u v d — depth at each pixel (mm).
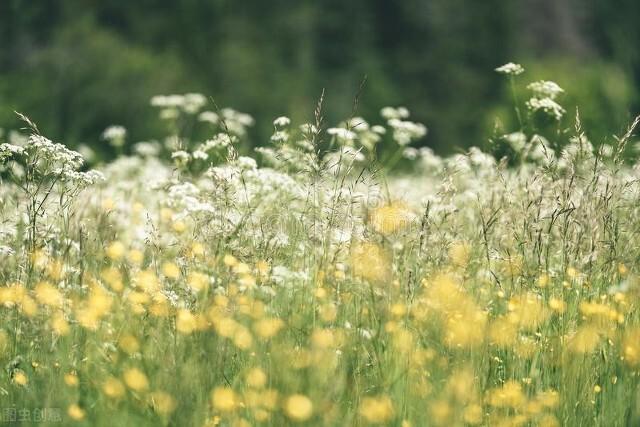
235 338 5129
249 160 7004
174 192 6766
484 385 5113
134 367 4984
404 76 70438
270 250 5789
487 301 6152
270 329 5070
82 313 5430
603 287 5938
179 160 8008
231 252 5758
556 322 5711
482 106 71812
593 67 55688
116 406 4684
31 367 5281
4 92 51438
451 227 6055
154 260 6113
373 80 65750
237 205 6074
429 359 5203
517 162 8273
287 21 64000
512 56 73750
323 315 5461
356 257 5684
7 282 5855
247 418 4723
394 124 10414
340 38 66438
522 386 5230
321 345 4824
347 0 66938
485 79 72625
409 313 5625
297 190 6793
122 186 9828
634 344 5227
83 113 50781
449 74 71625
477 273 6199
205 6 62406
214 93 59219
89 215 7031
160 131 47344
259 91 59406
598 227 5785
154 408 4691
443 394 4703
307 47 63438
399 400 4824
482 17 73688
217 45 61875
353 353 5258
